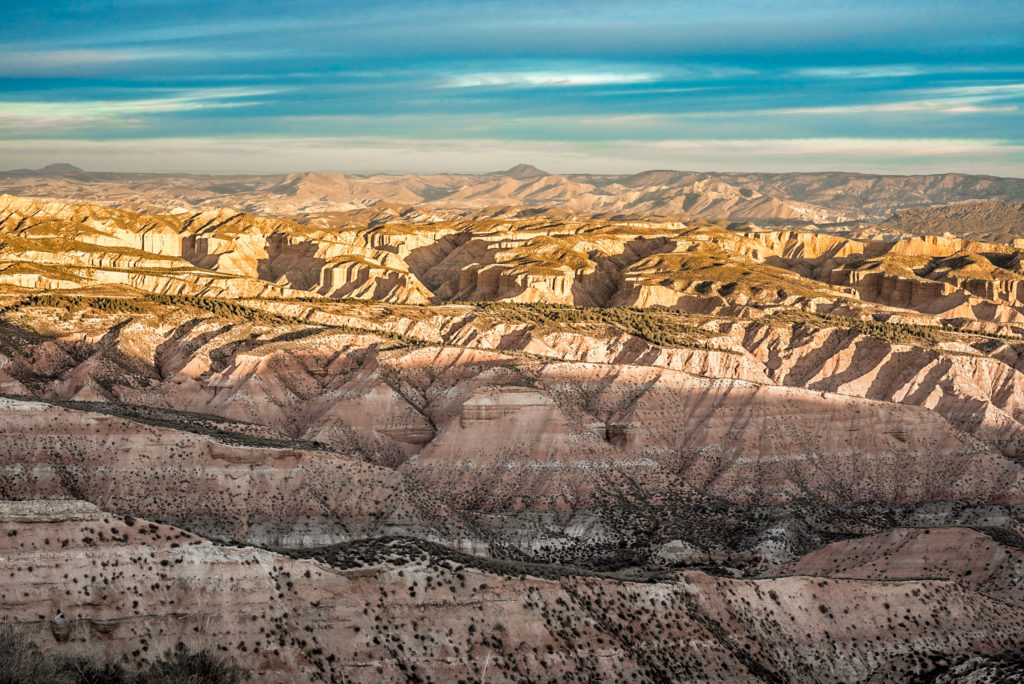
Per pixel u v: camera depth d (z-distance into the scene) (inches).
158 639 4087.1
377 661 4266.7
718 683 4626.0
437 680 4308.6
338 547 4606.3
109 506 5787.4
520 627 4510.3
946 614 5098.4
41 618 3993.6
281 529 5925.2
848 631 4982.8
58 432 5930.1
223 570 4266.7
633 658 4591.5
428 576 4517.7
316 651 4229.8
